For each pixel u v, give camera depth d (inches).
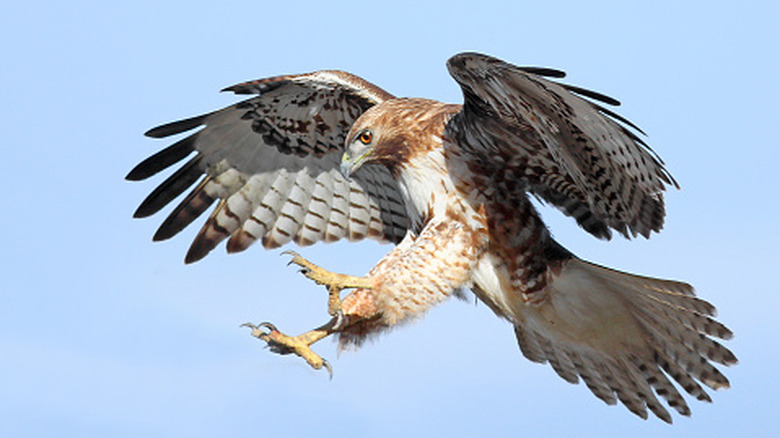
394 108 502.0
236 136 558.9
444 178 493.4
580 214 501.4
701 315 507.2
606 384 537.0
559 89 419.5
